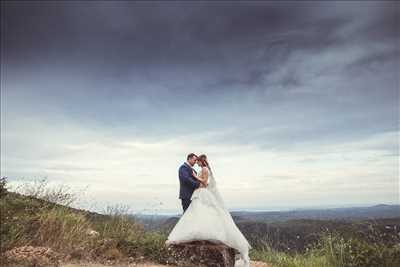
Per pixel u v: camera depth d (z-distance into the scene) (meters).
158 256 9.08
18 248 7.87
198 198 8.95
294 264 10.29
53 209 9.60
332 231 10.33
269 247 11.55
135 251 9.24
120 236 9.77
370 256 9.02
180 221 8.91
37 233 8.66
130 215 11.10
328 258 9.70
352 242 9.59
